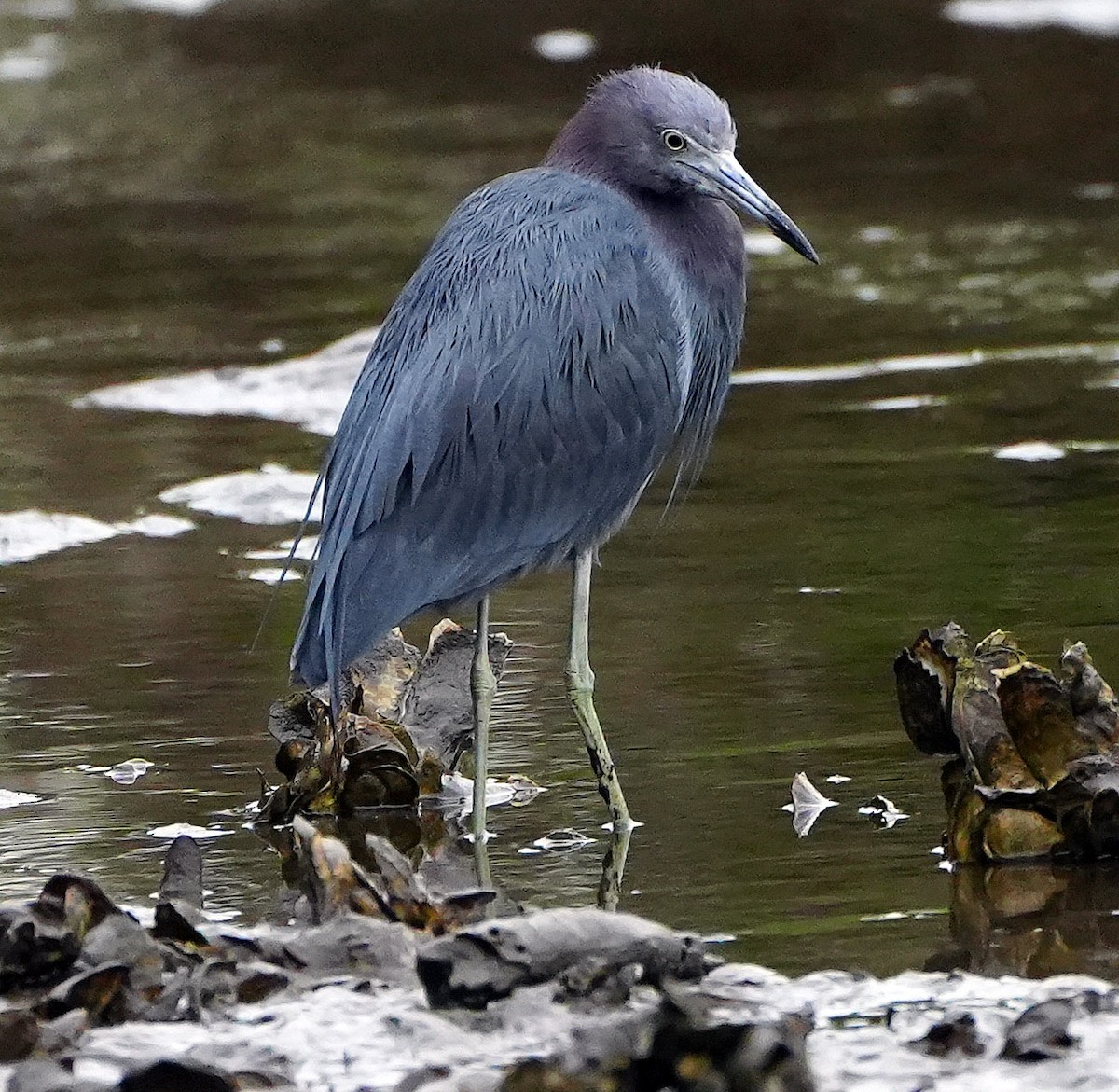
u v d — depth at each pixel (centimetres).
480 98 3262
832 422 1742
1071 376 1842
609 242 1121
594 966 784
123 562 1454
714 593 1356
